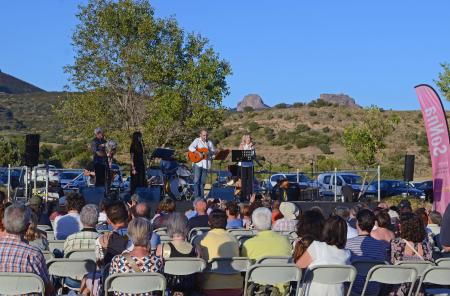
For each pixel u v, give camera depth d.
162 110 30.17
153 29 30.81
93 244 7.81
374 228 9.18
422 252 7.82
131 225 6.40
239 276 7.52
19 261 6.02
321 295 6.67
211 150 17.61
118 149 31.36
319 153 59.16
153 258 6.38
